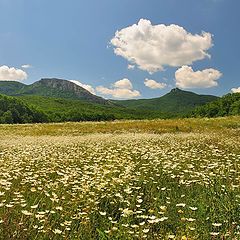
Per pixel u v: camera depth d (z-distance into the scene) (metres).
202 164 11.52
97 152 15.58
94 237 5.60
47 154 15.23
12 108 115.62
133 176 9.27
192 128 33.75
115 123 42.47
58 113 150.25
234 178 9.25
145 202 7.66
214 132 28.78
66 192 8.04
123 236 5.44
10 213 6.36
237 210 6.67
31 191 8.24
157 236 5.43
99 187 7.79
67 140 22.22
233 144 17.97
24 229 5.46
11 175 10.54
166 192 8.41
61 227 5.83
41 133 33.88
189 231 5.45
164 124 37.12
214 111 114.75
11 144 20.17
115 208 7.14
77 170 10.79
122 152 15.11
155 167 11.06
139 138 22.09
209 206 6.98
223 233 5.36
